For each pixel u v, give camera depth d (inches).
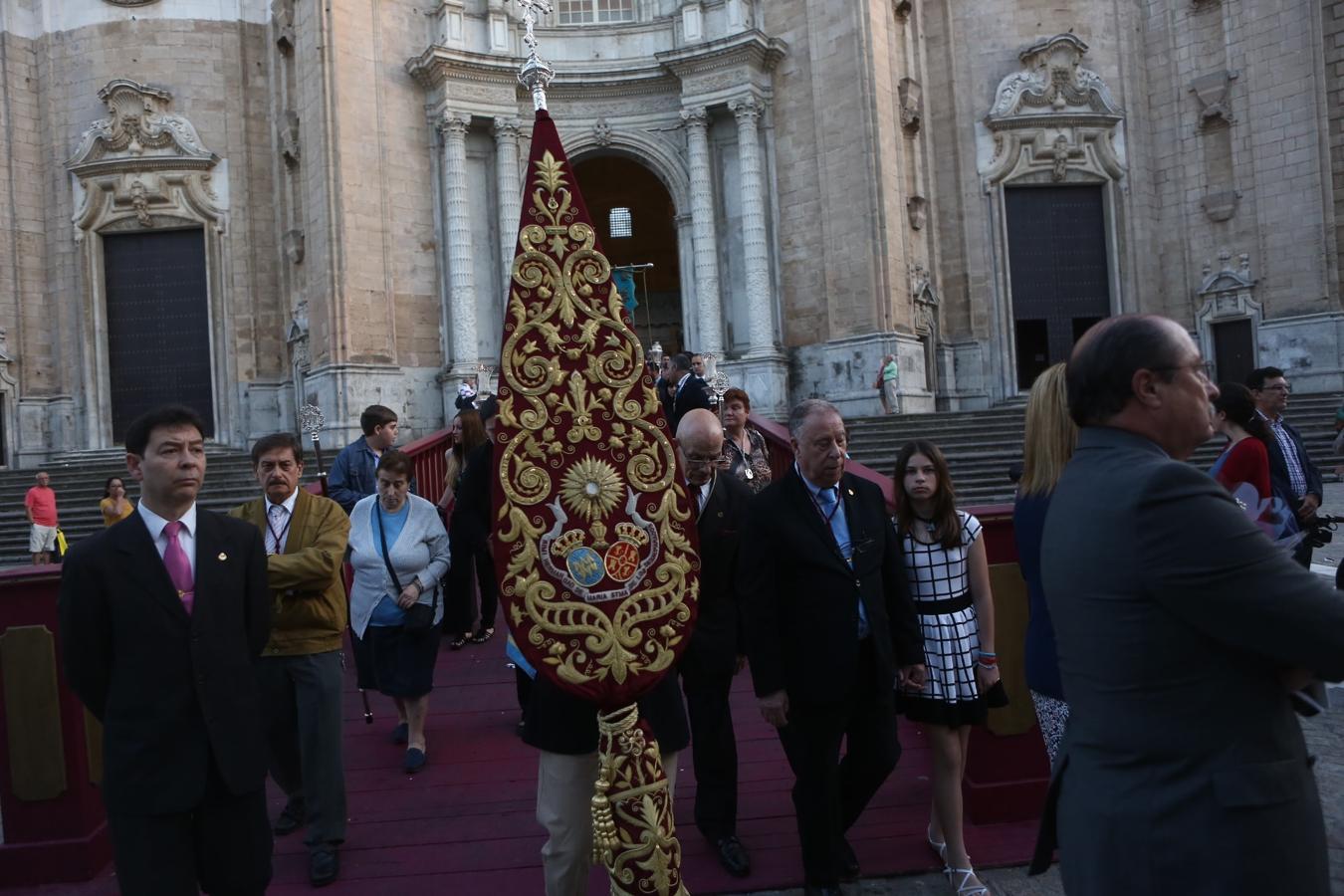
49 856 186.2
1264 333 962.1
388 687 239.9
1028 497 137.5
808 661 159.8
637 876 125.6
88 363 944.9
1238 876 77.8
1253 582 76.3
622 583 128.0
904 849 184.4
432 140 889.5
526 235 130.8
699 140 910.4
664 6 949.8
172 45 939.3
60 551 607.8
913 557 170.6
